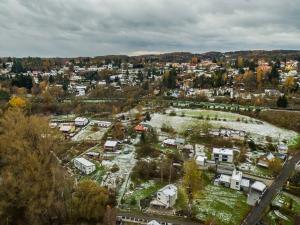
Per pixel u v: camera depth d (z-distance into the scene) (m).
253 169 91.19
